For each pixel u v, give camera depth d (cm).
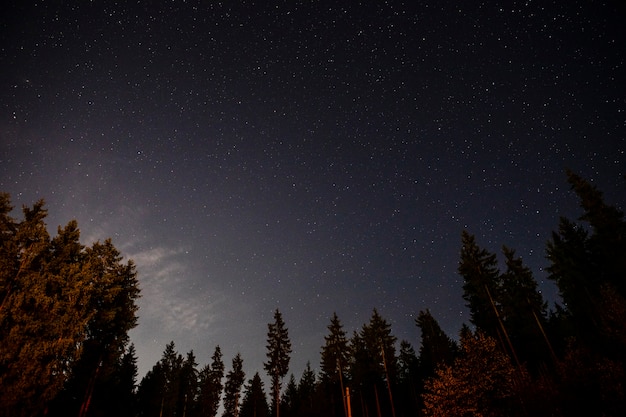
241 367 5197
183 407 5019
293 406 5406
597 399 1398
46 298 1750
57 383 1730
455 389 1984
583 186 2855
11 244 1742
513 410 1794
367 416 4281
